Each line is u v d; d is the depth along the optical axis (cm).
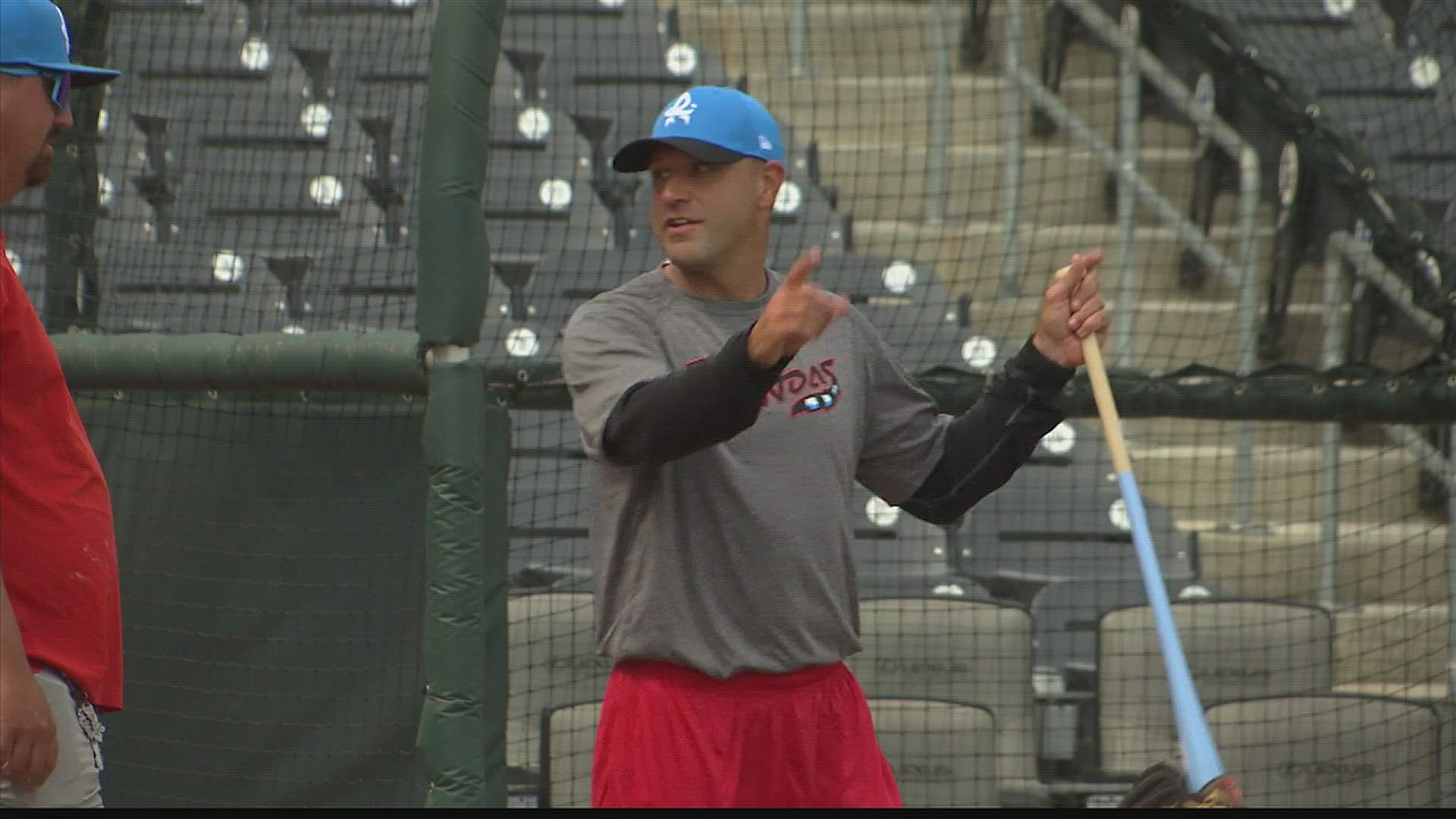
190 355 1488
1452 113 2822
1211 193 2992
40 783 908
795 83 3341
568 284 2581
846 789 1062
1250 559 2597
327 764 1548
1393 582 2595
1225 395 1717
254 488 1573
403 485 1540
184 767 1575
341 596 1550
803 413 1029
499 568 1462
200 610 1581
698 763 1022
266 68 1978
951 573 2500
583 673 1920
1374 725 1877
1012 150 3059
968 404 1695
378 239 1800
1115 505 2644
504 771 1448
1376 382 1723
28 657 952
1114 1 3094
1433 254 2036
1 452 956
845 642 1064
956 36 3438
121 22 1897
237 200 1909
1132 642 2034
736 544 1013
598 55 3164
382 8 1964
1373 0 3072
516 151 2872
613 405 971
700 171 1021
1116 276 3067
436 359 1381
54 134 1001
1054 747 2077
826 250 2909
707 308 1037
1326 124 2138
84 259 1777
